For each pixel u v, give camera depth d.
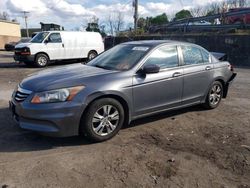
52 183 3.55
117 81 4.83
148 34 26.05
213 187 3.55
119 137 5.00
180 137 5.06
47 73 5.12
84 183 3.56
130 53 5.54
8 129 5.25
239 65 17.31
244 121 6.01
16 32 51.41
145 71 5.07
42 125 4.39
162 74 5.41
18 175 3.71
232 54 17.91
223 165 4.09
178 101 5.82
